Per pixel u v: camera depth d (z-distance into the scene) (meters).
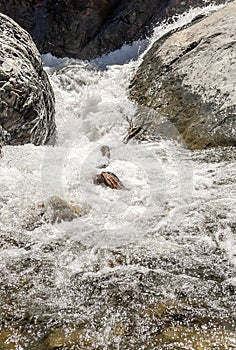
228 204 3.86
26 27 11.15
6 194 3.95
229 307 2.59
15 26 6.10
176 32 8.68
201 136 5.71
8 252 3.24
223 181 4.37
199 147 5.60
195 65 6.98
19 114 5.02
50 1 10.93
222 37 7.06
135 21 10.43
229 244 3.28
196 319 2.49
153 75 7.82
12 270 3.02
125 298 2.71
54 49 11.05
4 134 4.85
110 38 10.54
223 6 8.88
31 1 10.91
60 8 10.95
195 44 7.52
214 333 2.38
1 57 5.11
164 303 2.64
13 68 5.09
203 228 3.52
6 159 4.59
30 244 3.36
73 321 2.52
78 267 3.06
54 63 10.70
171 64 7.56
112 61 9.95
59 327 2.48
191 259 3.11
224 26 7.32
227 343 2.30
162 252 3.21
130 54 9.88
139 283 2.85
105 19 11.04
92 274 2.97
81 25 10.91
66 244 3.37
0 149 4.69
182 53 7.58
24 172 4.37
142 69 8.47
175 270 2.99
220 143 5.45
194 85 6.62
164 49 8.19
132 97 7.80
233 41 6.78
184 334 2.38
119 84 8.62
